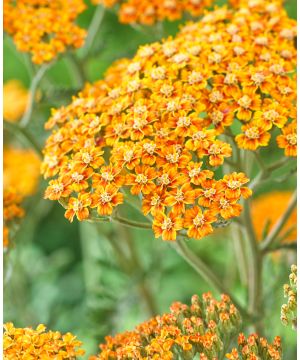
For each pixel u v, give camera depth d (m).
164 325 0.29
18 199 0.34
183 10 0.35
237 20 0.32
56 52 0.34
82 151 0.28
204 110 0.29
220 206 0.27
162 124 0.28
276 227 0.32
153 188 0.27
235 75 0.29
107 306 0.39
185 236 0.28
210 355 0.28
